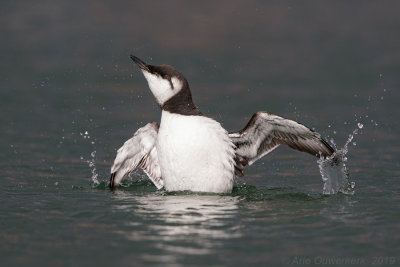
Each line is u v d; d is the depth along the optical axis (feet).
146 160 36.24
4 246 23.98
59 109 60.54
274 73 78.69
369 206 30.53
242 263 22.15
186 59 83.46
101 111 60.39
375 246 24.18
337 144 49.26
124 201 31.42
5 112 58.59
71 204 30.73
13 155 44.27
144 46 88.43
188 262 22.15
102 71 77.20
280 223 27.20
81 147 47.70
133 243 24.20
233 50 89.56
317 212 29.19
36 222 27.25
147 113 60.23
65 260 22.43
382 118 58.13
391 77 76.23
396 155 44.96
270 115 32.96
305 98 66.18
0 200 31.55
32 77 73.36
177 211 29.04
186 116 31.71
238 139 34.42
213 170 31.76
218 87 70.90
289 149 47.91
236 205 30.48
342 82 74.33
